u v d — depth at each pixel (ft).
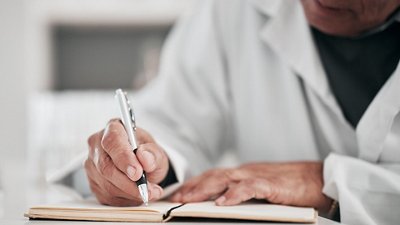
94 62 7.71
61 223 1.69
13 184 3.15
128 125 1.92
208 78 3.03
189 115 3.03
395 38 2.39
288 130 2.73
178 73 3.11
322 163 2.34
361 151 2.30
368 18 2.19
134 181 1.84
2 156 5.22
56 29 7.57
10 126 5.41
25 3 5.48
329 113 2.56
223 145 3.25
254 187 2.02
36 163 4.80
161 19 7.19
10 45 5.46
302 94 2.67
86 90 7.72
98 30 7.63
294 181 2.16
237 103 2.92
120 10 6.79
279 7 2.64
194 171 2.78
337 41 2.46
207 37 3.02
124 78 7.72
